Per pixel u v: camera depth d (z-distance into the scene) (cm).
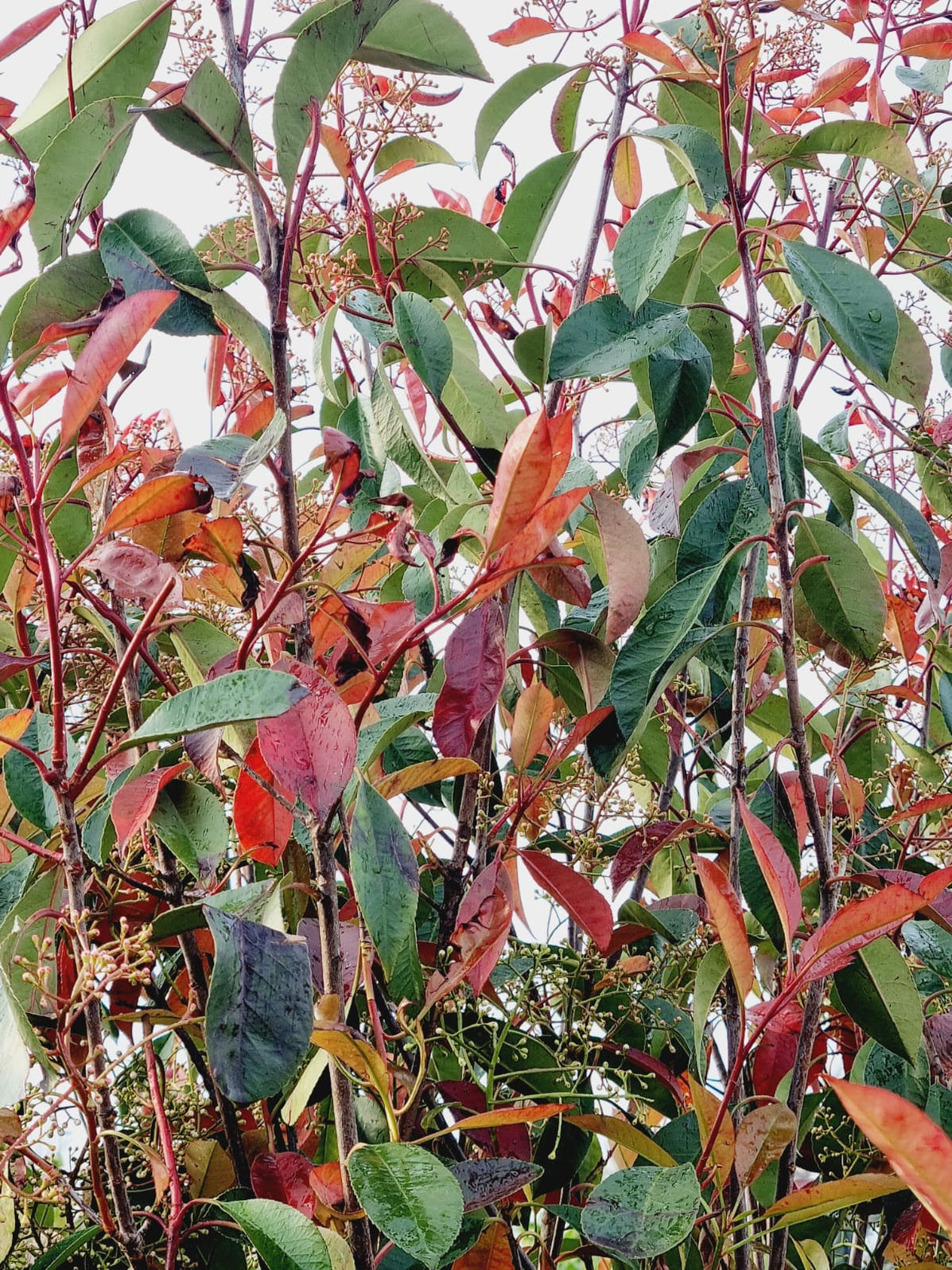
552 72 153
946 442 173
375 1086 92
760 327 128
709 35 137
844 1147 137
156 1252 111
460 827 126
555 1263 126
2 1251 100
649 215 132
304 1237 85
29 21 120
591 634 129
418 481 132
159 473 109
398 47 127
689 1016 149
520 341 134
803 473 143
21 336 112
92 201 112
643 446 149
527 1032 147
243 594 102
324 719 90
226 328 123
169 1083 126
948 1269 117
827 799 136
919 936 135
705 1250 120
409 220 140
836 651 148
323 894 91
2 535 97
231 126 101
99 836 108
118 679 86
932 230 166
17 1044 84
